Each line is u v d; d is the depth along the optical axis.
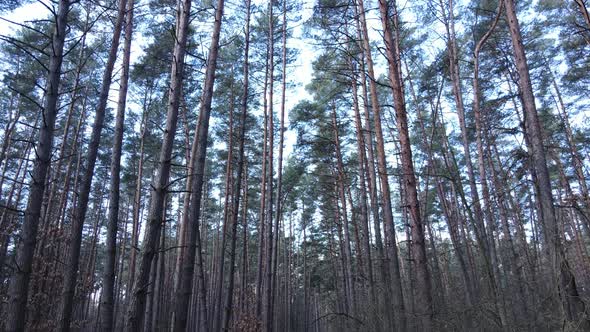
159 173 7.19
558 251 6.69
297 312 50.22
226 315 14.13
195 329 35.81
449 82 18.86
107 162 26.75
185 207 16.62
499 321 6.99
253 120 22.00
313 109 20.64
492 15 16.19
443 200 17.64
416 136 21.17
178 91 7.73
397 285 10.00
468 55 17.77
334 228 35.94
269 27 18.50
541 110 19.00
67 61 19.03
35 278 14.39
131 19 12.39
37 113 21.92
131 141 25.61
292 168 25.80
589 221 8.13
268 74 18.73
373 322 10.79
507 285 8.32
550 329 6.71
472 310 7.51
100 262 39.72
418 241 7.55
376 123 12.12
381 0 8.79
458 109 16.17
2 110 24.41
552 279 6.57
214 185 33.78
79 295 17.78
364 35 13.22
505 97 14.54
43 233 15.85
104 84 10.56
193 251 8.33
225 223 20.83
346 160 22.94
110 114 25.00
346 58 17.27
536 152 8.37
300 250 51.28
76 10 16.73
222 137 22.52
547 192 7.89
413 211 7.71
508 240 14.00
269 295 15.55
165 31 16.11
